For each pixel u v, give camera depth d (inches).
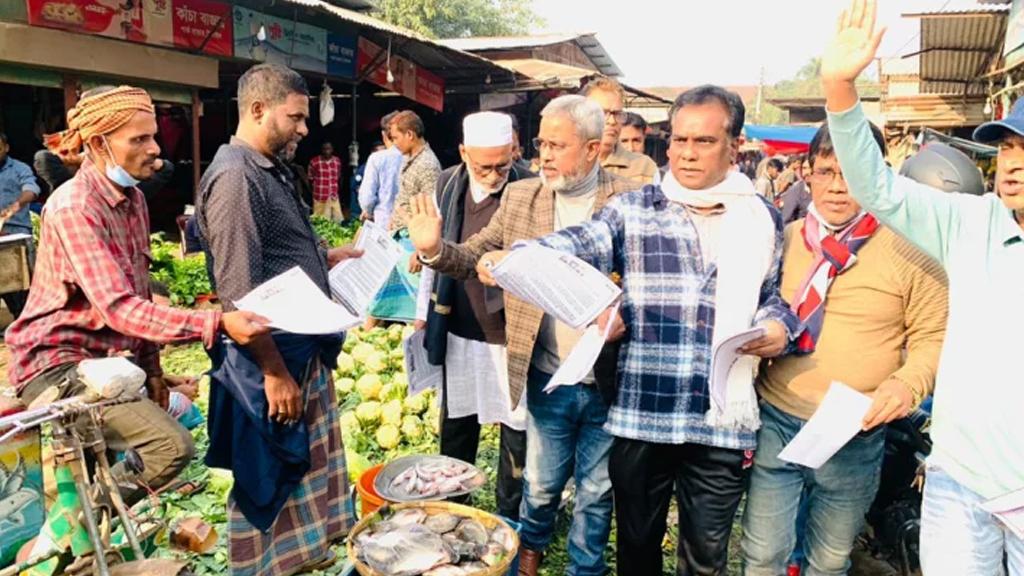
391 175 319.0
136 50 374.9
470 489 140.2
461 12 1467.8
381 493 138.3
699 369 108.2
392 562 103.9
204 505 169.8
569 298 98.2
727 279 105.0
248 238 114.1
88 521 96.7
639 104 952.3
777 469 111.4
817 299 105.9
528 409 136.8
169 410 147.6
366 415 207.3
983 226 89.0
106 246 114.7
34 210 423.8
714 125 102.0
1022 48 401.7
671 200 109.0
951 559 93.7
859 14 85.7
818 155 104.3
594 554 133.4
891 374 106.1
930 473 96.5
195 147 428.8
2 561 105.3
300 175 612.4
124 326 111.1
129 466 107.7
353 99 564.7
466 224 157.4
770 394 111.0
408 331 265.4
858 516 112.8
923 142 301.1
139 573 93.7
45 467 138.5
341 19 473.7
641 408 110.7
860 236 104.1
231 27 422.9
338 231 493.4
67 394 106.4
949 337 92.3
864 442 108.0
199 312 109.6
